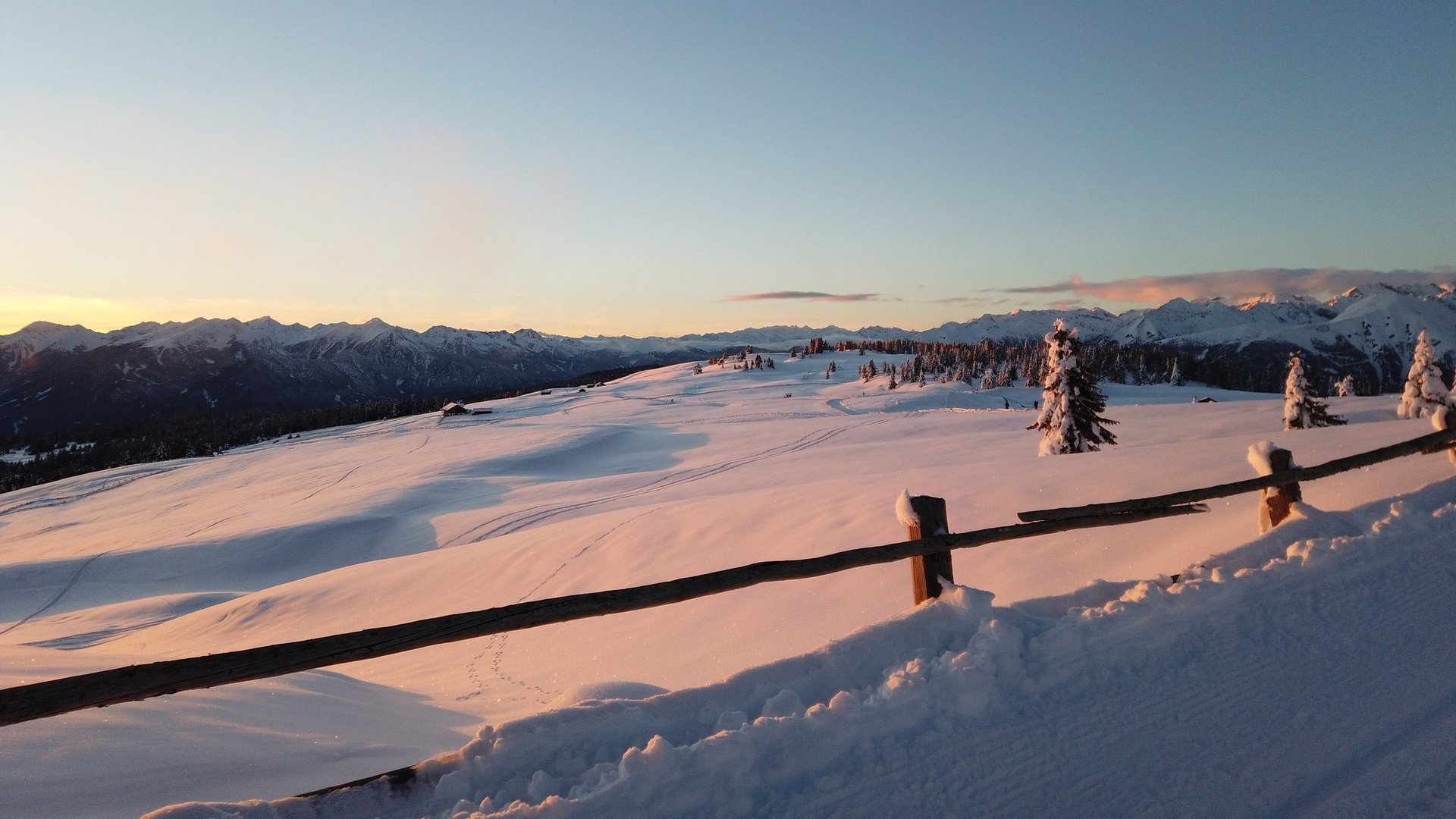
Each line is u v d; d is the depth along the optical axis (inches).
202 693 182.9
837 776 95.0
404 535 1686.8
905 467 1322.6
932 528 134.5
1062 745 104.0
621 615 497.7
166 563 1652.3
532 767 90.5
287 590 981.8
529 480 2253.9
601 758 92.7
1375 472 284.5
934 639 124.3
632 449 2945.4
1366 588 157.0
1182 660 128.3
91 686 69.0
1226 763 100.7
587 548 822.5
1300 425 1235.9
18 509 2974.9
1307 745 104.9
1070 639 126.0
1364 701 116.3
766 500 776.9
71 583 1571.1
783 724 98.0
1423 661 128.5
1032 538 352.8
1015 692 115.6
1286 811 91.0
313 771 126.1
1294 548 174.9
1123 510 163.0
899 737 103.3
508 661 451.8
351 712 199.3
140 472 3582.7
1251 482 192.1
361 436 4441.4
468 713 261.4
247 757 129.3
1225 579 154.1
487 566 876.6
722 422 3722.9
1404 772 97.5
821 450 2071.9
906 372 5639.8
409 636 85.0
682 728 101.0
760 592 431.5
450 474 2476.6
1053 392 1056.2
